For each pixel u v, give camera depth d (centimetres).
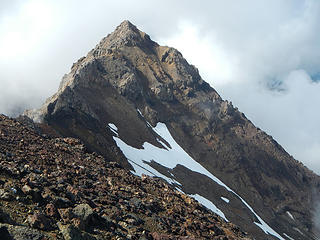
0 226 1578
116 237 2130
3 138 3278
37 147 3425
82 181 2939
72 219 2033
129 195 3122
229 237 3200
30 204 2038
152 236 2425
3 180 2202
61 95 13812
